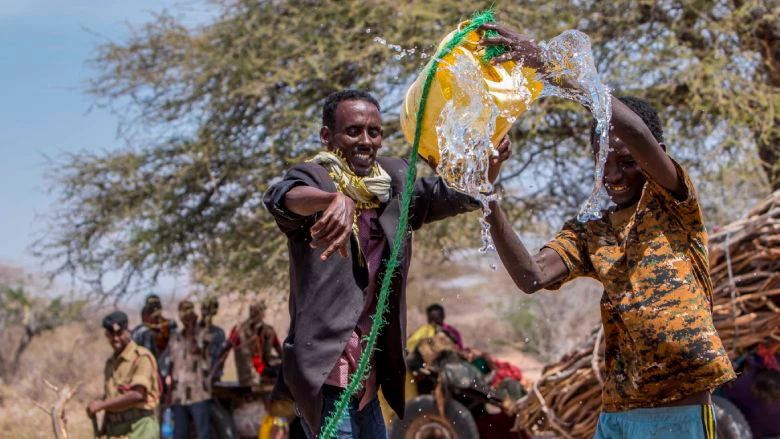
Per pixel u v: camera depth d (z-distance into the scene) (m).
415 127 3.12
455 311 25.92
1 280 21.58
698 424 3.28
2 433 12.94
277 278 10.89
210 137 11.41
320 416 3.30
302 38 10.84
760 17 10.12
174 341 9.98
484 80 3.00
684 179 3.26
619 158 3.42
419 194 3.57
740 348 6.68
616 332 3.45
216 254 11.82
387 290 3.10
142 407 8.28
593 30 10.65
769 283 6.24
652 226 3.36
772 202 6.33
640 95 10.06
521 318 21.80
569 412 6.84
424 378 9.12
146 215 11.65
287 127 10.87
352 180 3.40
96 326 21.44
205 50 11.55
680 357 3.21
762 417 6.63
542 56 3.00
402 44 10.23
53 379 19.70
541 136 11.02
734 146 10.01
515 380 9.16
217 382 10.33
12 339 21.36
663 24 10.62
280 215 3.21
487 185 3.02
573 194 11.73
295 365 3.34
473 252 12.83
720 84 9.51
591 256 3.48
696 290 3.28
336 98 3.49
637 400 3.36
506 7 10.09
